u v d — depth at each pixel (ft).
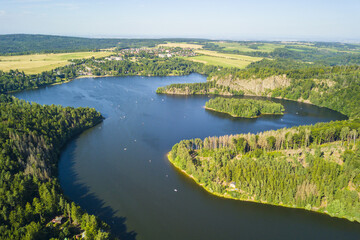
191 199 604.90
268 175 611.88
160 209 571.69
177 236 501.15
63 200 533.96
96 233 455.22
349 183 602.03
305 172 620.08
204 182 650.84
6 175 570.05
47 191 536.83
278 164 647.56
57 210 524.52
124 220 537.65
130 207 575.79
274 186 595.06
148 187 646.74
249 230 518.78
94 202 587.68
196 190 637.71
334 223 532.32
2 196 516.32
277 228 522.88
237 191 616.80
